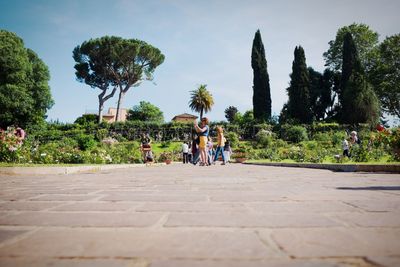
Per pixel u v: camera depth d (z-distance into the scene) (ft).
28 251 4.18
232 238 4.86
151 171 30.48
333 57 189.47
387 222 6.02
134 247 4.38
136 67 181.98
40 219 6.39
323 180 17.65
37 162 39.78
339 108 171.83
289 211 7.32
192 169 35.29
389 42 165.58
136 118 228.02
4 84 140.36
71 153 44.57
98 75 183.73
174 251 4.19
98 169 33.73
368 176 21.25
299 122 156.35
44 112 164.25
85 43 168.55
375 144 41.27
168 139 152.15
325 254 4.00
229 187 13.42
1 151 35.81
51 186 14.35
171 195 10.51
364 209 7.56
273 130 148.77
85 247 4.37
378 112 147.02
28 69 148.87
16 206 8.16
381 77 170.30
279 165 48.03
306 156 54.08
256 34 179.73
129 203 8.66
